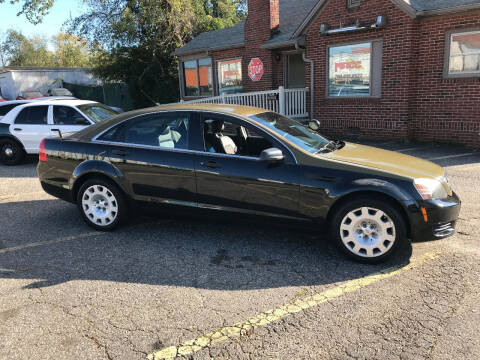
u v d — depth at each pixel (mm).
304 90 12930
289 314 3113
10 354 2725
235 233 4883
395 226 3736
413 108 10648
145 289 3557
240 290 3502
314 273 3781
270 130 4242
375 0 10617
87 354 2715
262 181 4117
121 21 20609
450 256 4023
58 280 3762
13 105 9992
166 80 22625
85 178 5008
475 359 2551
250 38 14984
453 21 9609
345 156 4164
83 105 9562
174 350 2732
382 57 10789
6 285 3684
